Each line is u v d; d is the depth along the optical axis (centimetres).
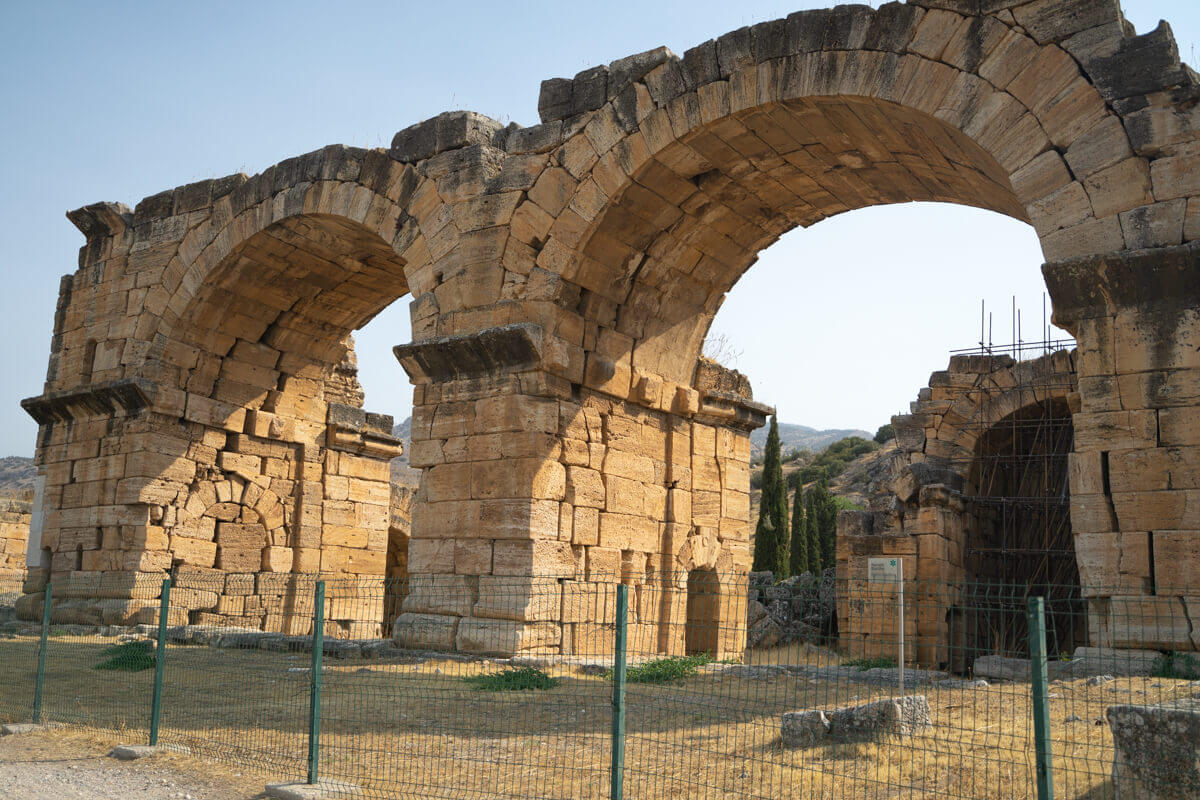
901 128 1805
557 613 1959
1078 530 1488
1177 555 1408
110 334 2812
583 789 945
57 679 1761
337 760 1108
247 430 2862
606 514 2125
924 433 3231
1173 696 1120
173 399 2677
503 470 1977
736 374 2552
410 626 2017
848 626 3030
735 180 2069
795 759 988
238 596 2773
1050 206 1577
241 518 2839
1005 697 1237
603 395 2158
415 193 2219
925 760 927
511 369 2012
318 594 1027
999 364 3194
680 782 938
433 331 2133
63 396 2788
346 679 1683
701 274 2312
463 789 967
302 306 2845
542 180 2059
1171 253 1441
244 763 1110
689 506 2359
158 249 2755
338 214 2355
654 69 1956
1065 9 1589
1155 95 1517
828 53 1758
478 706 1413
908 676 1588
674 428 2348
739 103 1839
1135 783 719
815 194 2155
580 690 1549
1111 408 1488
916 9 1700
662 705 1380
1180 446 1431
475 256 2092
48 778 1035
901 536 2962
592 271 2080
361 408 3186
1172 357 1453
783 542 5147
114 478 2681
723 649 2381
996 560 3384
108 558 2652
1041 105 1595
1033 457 3403
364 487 3155
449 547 2022
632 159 1961
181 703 1499
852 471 10600
